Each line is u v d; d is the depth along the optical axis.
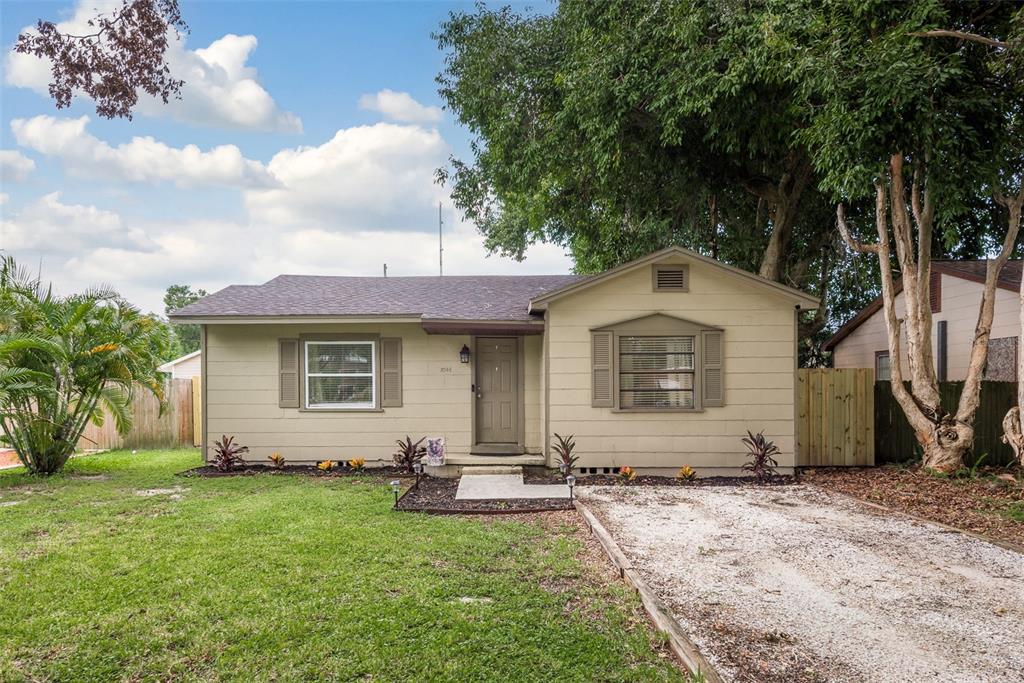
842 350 16.33
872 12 7.88
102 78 6.98
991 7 7.79
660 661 3.15
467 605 3.84
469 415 10.30
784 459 9.19
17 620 3.58
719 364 9.23
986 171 7.87
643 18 9.96
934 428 9.06
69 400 9.63
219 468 9.60
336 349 10.37
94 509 6.66
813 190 13.46
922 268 9.10
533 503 7.12
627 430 9.27
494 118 13.50
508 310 10.19
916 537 5.74
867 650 3.34
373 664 3.04
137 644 3.27
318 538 5.35
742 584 4.43
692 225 14.44
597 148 11.07
